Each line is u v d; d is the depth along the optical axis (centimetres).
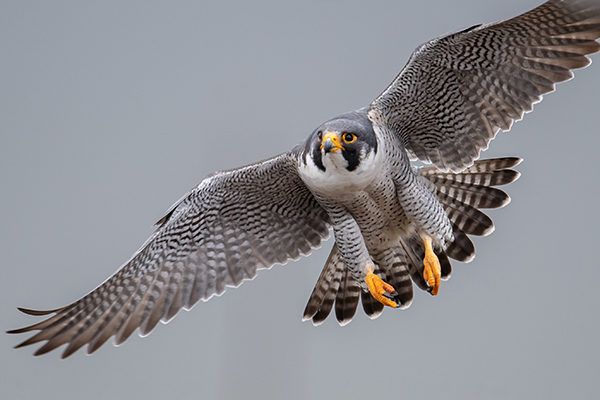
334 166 1112
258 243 1298
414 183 1177
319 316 1341
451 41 1109
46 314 1139
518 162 1308
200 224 1270
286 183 1241
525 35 1110
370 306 1320
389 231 1243
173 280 1265
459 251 1318
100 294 1197
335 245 1331
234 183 1238
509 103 1170
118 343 1221
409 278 1281
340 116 1148
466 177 1317
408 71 1141
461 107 1184
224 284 1280
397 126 1201
